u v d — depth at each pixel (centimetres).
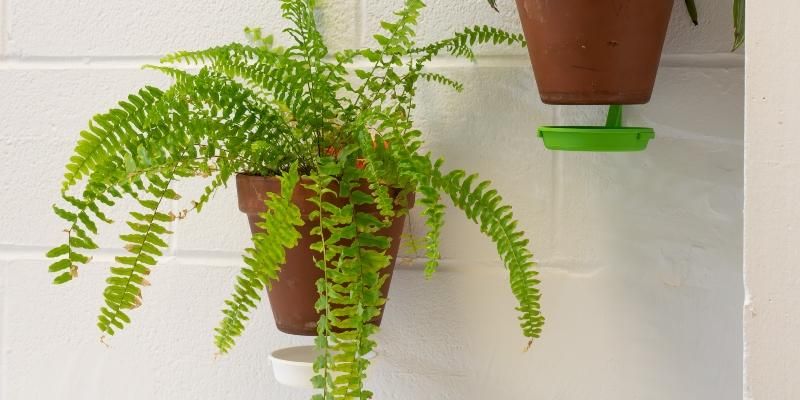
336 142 124
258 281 113
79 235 114
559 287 134
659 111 130
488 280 137
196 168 117
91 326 149
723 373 129
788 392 95
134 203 147
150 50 146
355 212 112
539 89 121
